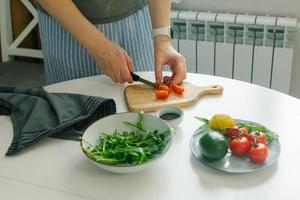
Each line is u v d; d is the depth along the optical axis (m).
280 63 1.99
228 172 0.92
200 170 0.94
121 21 1.42
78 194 0.88
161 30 1.37
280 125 1.09
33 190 0.89
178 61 1.30
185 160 0.97
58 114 1.08
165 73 1.36
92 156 0.91
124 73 1.26
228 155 0.96
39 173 0.94
